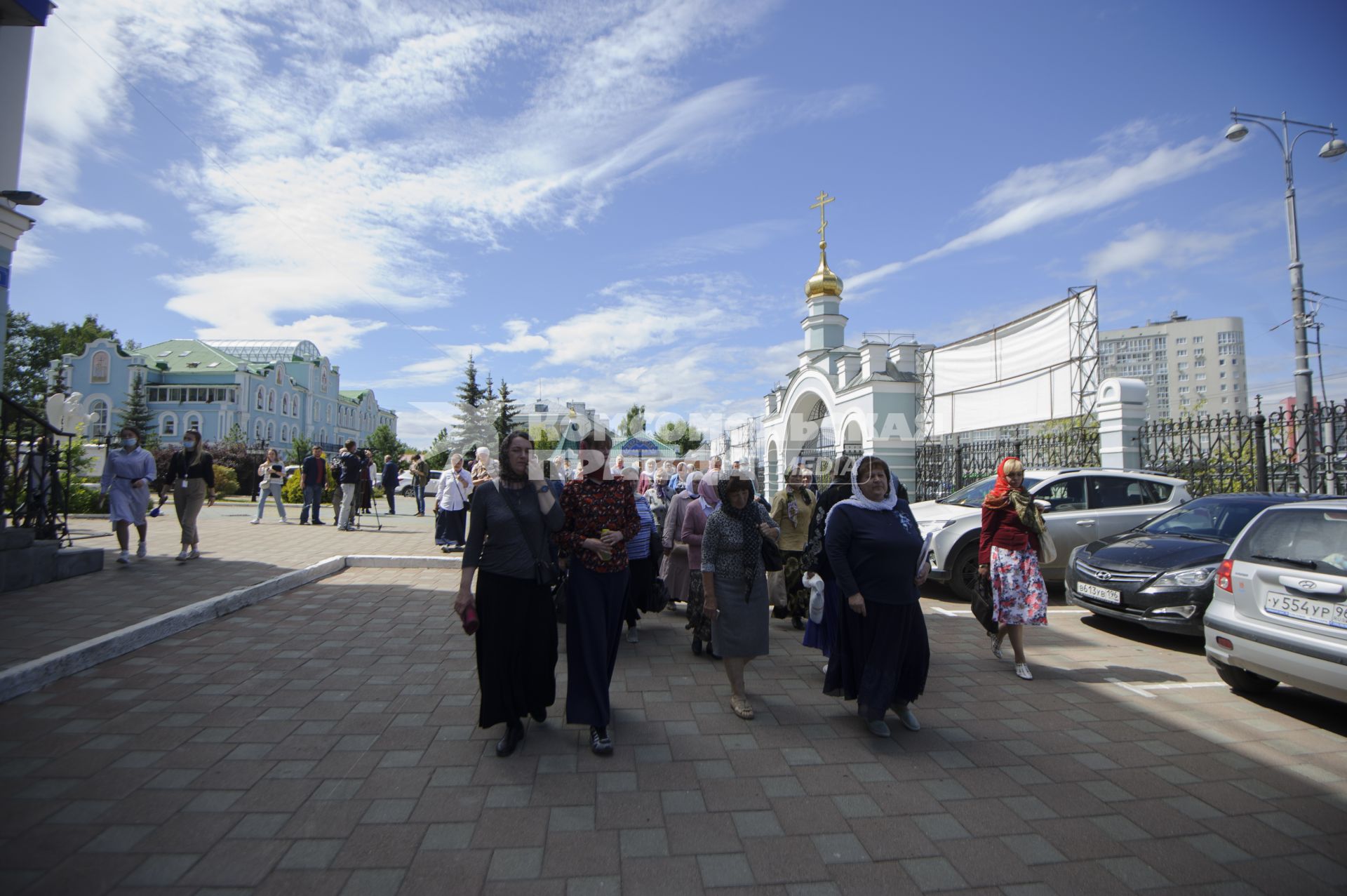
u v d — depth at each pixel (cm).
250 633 592
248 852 275
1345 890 265
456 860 273
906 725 423
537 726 420
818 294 2678
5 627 545
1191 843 296
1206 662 579
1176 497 870
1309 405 1000
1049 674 540
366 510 1706
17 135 695
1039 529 524
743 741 402
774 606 701
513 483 391
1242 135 1271
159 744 372
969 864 278
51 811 301
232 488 2527
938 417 2006
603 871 268
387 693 459
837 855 282
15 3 615
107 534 1145
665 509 1020
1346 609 409
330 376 6769
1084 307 1527
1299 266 1266
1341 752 396
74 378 4991
